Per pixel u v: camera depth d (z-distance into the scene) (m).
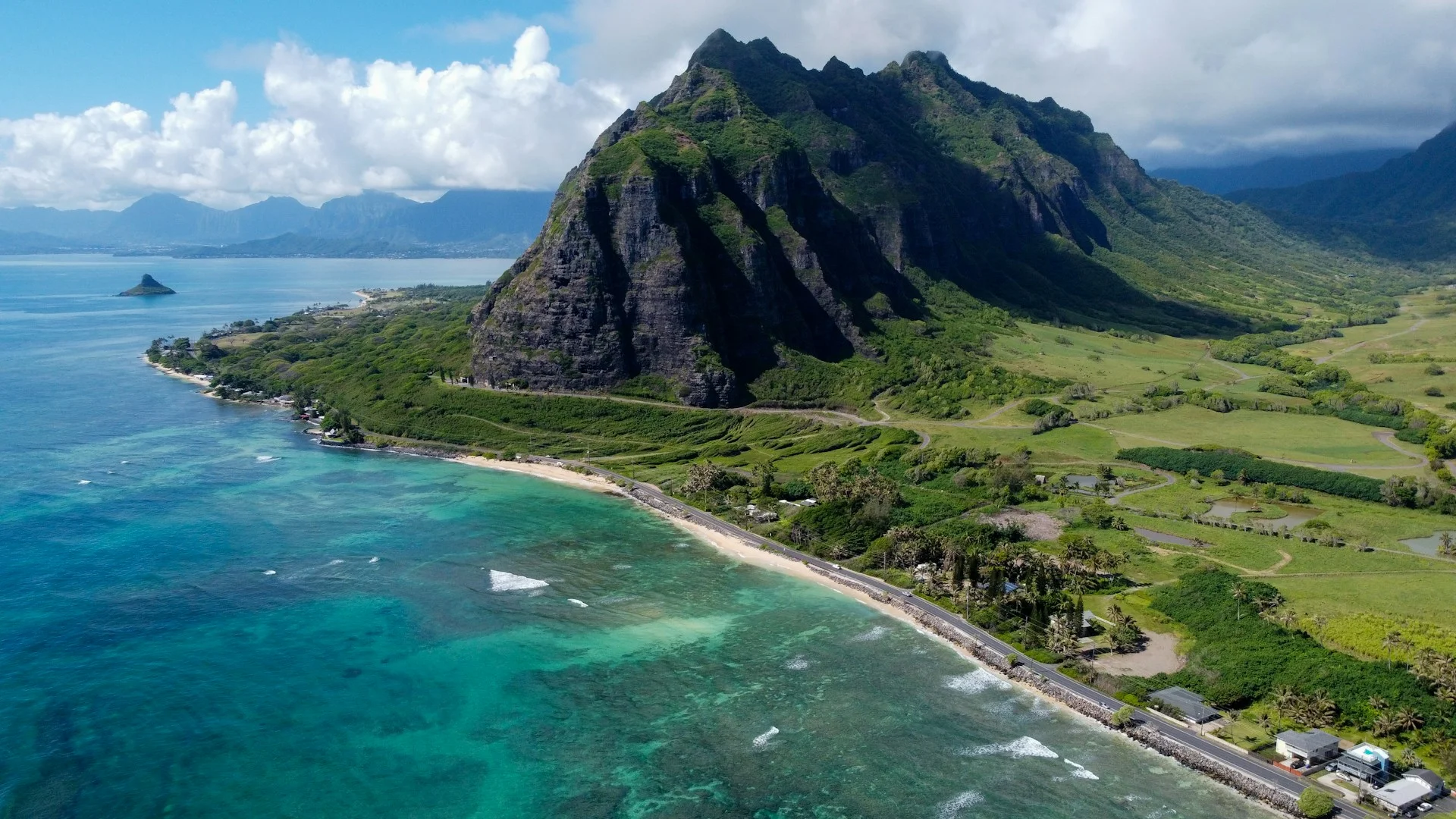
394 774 116.50
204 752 119.56
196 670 140.62
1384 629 140.00
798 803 112.12
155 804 109.31
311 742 123.00
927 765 119.88
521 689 137.88
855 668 145.50
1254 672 134.38
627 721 129.50
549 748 122.94
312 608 164.00
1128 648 148.88
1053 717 131.62
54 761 116.44
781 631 158.75
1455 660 127.25
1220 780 115.75
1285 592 160.75
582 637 155.38
